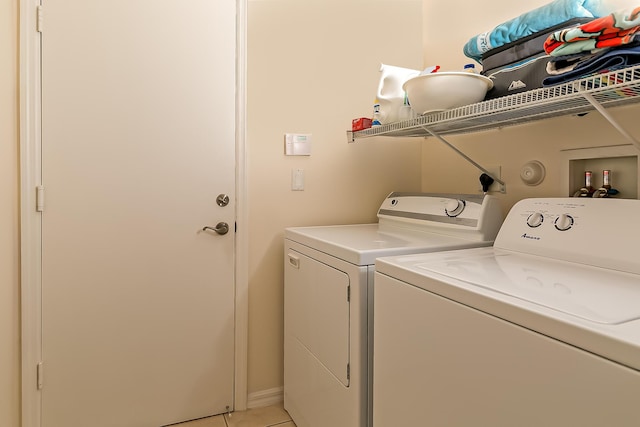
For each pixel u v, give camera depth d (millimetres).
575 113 1316
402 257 1125
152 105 1634
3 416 1438
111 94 1570
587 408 571
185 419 1740
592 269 972
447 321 828
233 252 1796
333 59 1962
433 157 2111
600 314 633
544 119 1462
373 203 2082
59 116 1501
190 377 1741
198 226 1728
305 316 1573
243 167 1790
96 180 1562
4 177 1413
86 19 1523
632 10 818
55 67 1487
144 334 1656
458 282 832
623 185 1266
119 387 1626
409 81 1318
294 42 1883
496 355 714
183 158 1691
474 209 1438
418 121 1451
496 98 1239
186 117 1690
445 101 1256
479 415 749
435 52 2074
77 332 1556
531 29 1181
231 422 1740
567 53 966
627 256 936
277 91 1854
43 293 1504
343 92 1985
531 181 1533
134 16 1595
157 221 1659
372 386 1200
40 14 1459
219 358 1789
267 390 1895
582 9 1072
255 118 1815
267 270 1871
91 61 1536
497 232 1412
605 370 549
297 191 1912
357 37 2012
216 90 1737
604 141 1289
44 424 1520
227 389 1812
